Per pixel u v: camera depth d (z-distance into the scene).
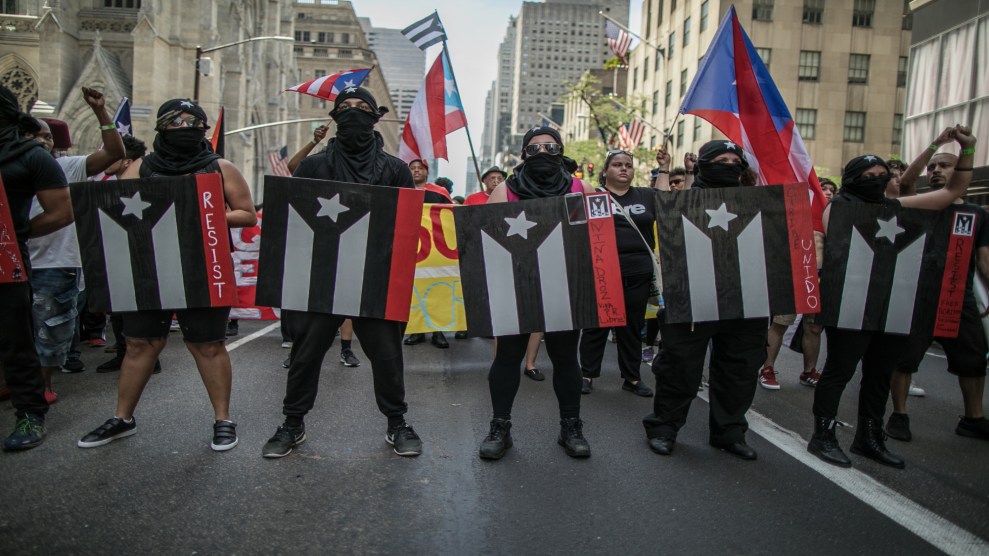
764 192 3.99
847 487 3.59
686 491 3.45
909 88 18.23
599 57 149.88
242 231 8.32
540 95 150.12
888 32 31.41
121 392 3.93
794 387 6.33
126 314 3.84
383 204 3.78
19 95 37.44
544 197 3.98
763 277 3.97
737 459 4.01
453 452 3.96
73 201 3.74
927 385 6.71
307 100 70.88
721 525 3.05
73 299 4.82
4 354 3.74
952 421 5.27
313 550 2.68
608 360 7.51
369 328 3.83
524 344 3.98
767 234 3.98
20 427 3.77
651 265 5.65
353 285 3.75
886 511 3.28
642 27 41.91
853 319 3.95
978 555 2.85
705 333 4.02
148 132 34.16
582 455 3.92
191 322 3.79
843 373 4.05
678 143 35.00
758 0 30.80
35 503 3.01
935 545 2.93
